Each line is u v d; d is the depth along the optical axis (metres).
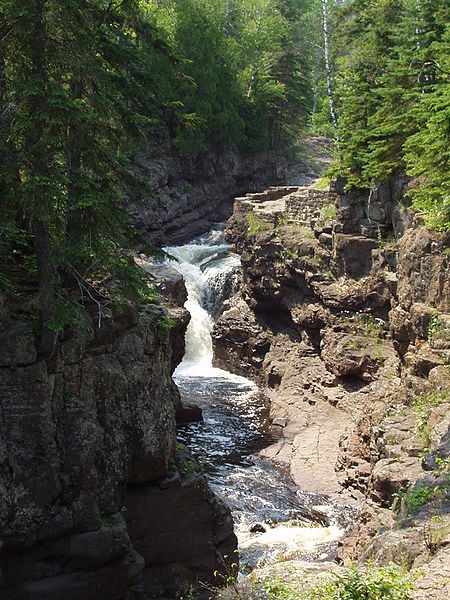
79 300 15.27
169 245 53.25
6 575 13.71
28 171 13.46
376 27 32.88
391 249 29.53
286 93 66.12
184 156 56.69
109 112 14.05
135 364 15.73
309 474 25.92
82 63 13.26
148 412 15.79
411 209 27.09
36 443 13.54
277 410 32.25
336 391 31.12
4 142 13.05
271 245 36.03
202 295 43.03
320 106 78.62
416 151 21.61
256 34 65.38
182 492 16.33
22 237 15.79
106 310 15.26
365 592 9.77
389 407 23.34
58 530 13.77
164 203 53.16
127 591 15.00
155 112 15.55
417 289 24.45
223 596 11.38
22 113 12.83
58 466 13.77
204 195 58.69
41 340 13.55
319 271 33.34
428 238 23.98
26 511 13.50
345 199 32.25
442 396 21.42
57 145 13.05
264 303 37.81
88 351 14.94
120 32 15.04
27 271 15.92
